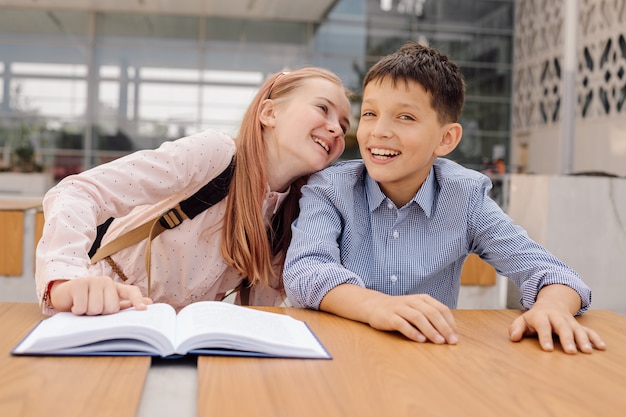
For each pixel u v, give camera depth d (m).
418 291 1.30
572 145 3.95
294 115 1.42
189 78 16.19
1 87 15.75
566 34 3.97
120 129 16.06
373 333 0.92
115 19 16.03
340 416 0.58
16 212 3.22
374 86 1.21
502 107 16.97
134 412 0.57
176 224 1.39
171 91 16.16
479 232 1.28
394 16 16.58
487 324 1.01
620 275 3.11
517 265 1.21
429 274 1.28
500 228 1.26
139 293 0.94
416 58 1.21
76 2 15.91
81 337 0.75
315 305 1.08
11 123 15.74
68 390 0.62
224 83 16.30
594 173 3.38
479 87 16.94
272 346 0.77
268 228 1.49
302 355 0.77
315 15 16.44
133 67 16.11
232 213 1.41
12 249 3.22
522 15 16.67
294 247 1.19
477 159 16.75
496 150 16.94
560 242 3.07
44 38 15.88
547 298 1.05
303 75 1.47
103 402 0.59
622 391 0.68
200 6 16.20
